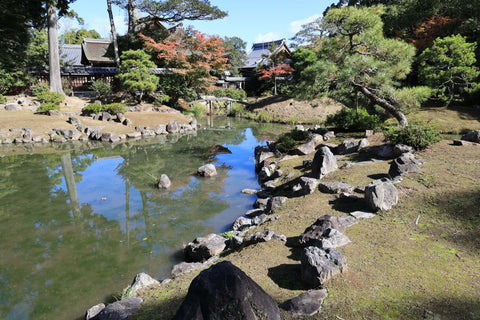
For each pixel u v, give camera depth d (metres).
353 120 13.84
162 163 13.84
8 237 7.03
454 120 15.47
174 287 4.36
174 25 33.12
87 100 26.97
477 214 4.90
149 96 28.00
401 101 12.03
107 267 5.73
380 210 5.53
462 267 3.78
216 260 5.19
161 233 7.14
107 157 15.04
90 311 4.19
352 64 11.03
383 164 8.20
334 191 6.80
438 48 17.09
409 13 23.38
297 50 32.88
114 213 8.40
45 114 21.86
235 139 20.02
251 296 2.60
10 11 22.20
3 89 24.47
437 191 5.88
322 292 3.44
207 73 29.17
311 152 11.72
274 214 6.55
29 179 11.59
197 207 8.66
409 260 4.01
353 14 11.84
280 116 29.12
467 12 20.42
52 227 7.56
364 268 3.87
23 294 4.96
